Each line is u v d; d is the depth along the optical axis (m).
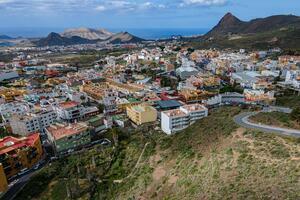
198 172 91.44
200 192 78.38
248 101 190.38
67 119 178.38
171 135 134.00
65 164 129.00
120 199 100.69
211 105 192.25
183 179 92.44
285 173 71.44
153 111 171.12
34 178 118.12
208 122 124.00
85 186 112.50
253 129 102.31
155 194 94.12
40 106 190.50
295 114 106.62
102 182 114.38
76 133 145.38
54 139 139.62
